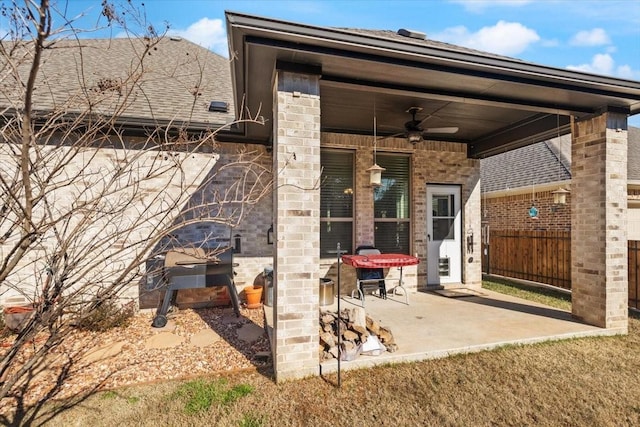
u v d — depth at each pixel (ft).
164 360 12.60
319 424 9.05
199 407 9.67
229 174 21.07
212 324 16.78
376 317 17.31
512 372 11.70
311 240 11.53
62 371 11.75
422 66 11.85
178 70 24.85
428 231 25.03
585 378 11.35
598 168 15.74
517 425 9.10
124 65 23.41
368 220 23.04
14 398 10.07
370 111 18.29
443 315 17.66
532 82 13.19
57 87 16.70
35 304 6.54
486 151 23.91
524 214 34.22
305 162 11.54
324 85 13.07
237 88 13.82
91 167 18.06
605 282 15.31
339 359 10.80
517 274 29.40
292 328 11.26
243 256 21.35
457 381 11.14
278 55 10.98
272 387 10.77
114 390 10.52
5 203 5.71
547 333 14.73
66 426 8.89
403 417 9.35
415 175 24.14
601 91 14.16
